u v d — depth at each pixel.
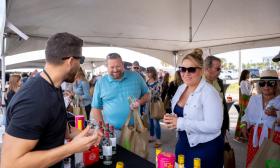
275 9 4.48
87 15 4.75
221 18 5.09
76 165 1.46
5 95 4.69
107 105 2.40
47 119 0.95
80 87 4.27
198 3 4.25
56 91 1.03
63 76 1.05
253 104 2.45
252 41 7.30
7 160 0.88
